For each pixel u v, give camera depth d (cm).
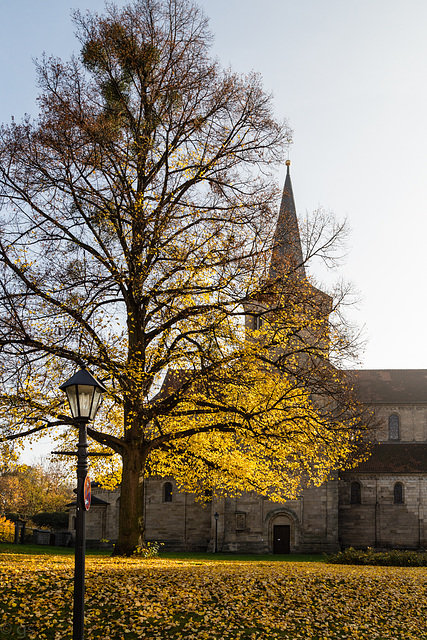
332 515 5003
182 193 2606
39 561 2130
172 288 2453
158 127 2630
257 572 2202
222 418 2784
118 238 2616
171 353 2466
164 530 5403
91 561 2233
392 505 5406
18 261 2356
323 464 2803
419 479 5412
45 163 2453
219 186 2605
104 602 1558
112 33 2600
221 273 2427
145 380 2416
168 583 1816
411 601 1919
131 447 2597
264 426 2480
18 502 8544
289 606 1742
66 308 2267
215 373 2436
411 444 5722
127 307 2638
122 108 2650
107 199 2477
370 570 2580
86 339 2295
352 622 1681
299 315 2533
